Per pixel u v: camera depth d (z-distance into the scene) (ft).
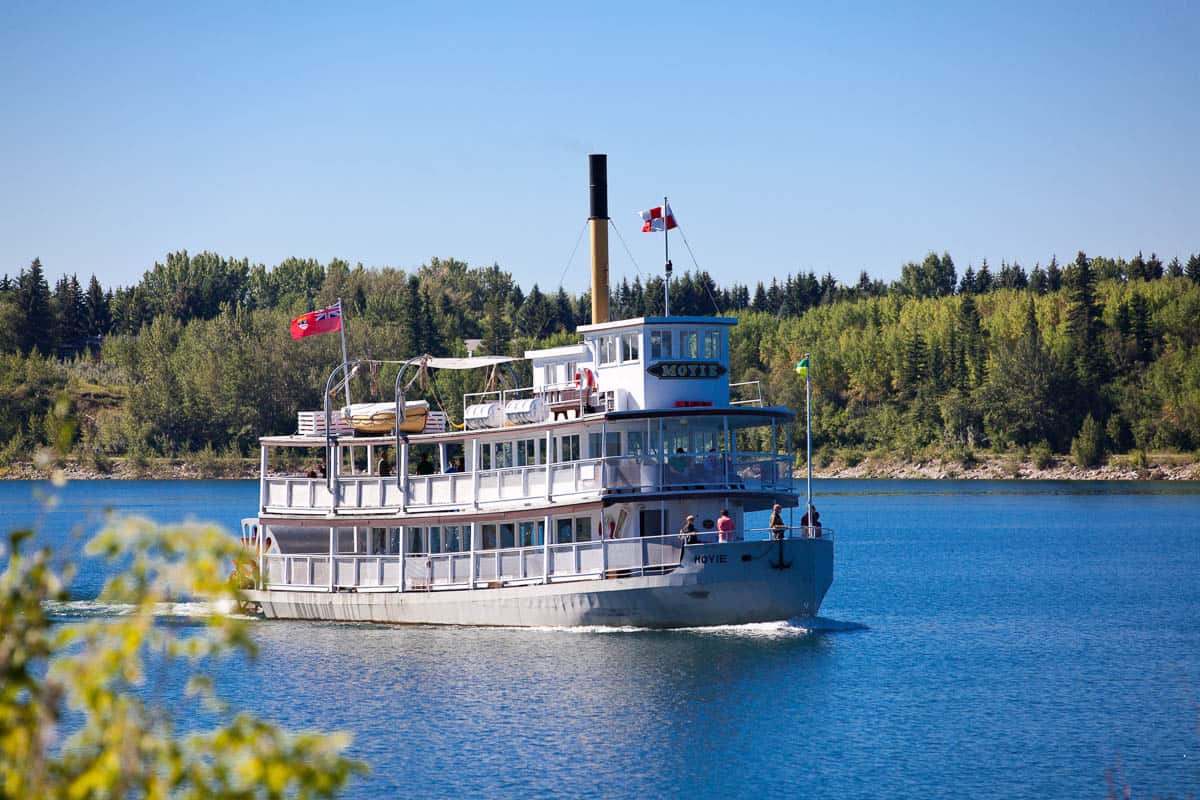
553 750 266.77
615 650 354.33
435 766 256.52
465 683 321.52
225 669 342.44
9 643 96.89
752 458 381.40
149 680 331.57
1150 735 283.79
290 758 96.68
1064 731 286.87
